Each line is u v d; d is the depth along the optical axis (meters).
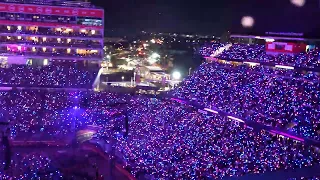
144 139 70.12
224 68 91.56
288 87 72.81
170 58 157.62
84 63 114.50
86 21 114.62
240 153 57.78
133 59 169.75
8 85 98.00
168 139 68.06
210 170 54.00
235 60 89.06
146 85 116.62
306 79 72.19
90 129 79.50
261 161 53.88
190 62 150.75
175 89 96.50
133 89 108.44
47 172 53.19
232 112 74.19
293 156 54.41
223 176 51.12
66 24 113.69
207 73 93.25
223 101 79.38
